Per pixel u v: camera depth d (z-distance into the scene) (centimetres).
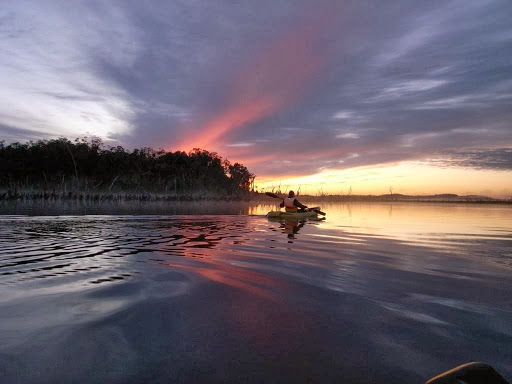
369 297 347
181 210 2380
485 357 222
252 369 208
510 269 473
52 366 206
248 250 621
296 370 207
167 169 7450
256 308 312
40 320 273
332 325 275
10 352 221
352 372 205
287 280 409
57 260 510
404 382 194
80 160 6312
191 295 346
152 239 758
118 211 2038
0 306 303
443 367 210
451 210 2742
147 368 206
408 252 611
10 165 5734
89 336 247
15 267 460
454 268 480
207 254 575
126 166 6800
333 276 430
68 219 1258
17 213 1645
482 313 302
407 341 247
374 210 2733
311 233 914
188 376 199
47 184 5862
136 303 318
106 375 198
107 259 521
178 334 254
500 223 1304
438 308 315
